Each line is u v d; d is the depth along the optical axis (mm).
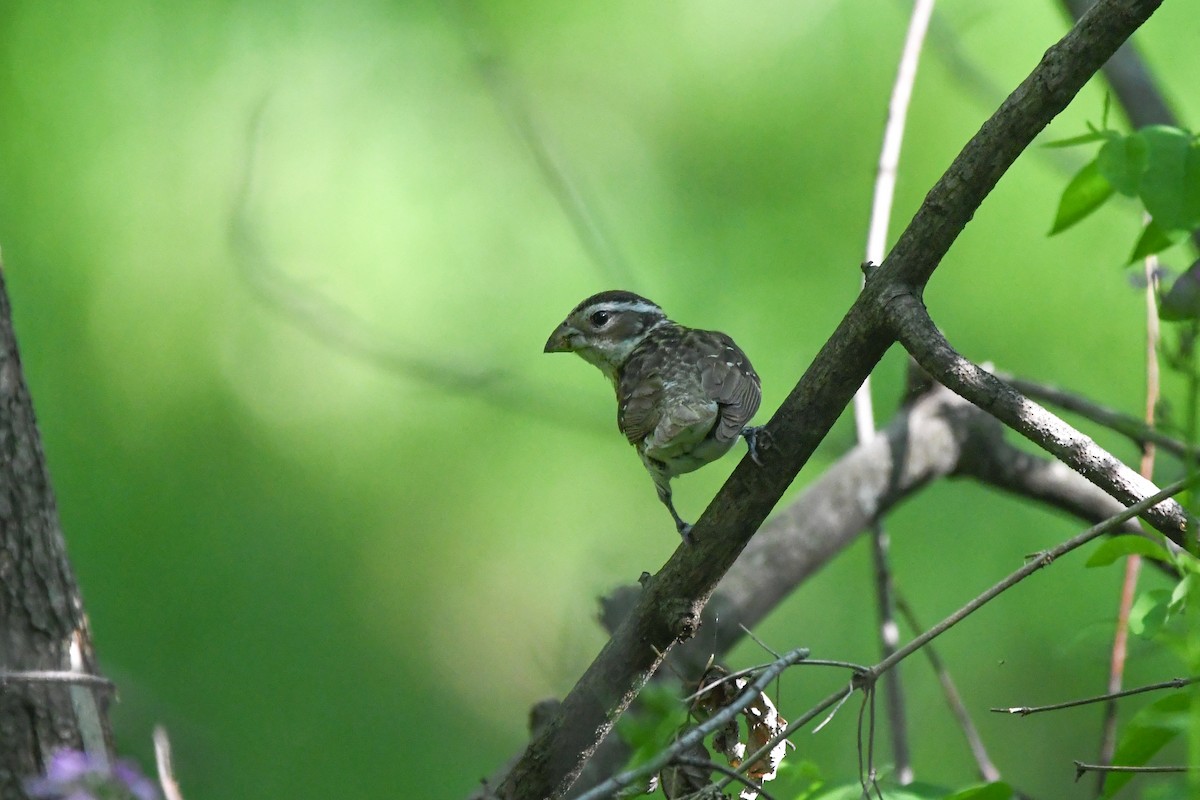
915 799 5301
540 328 13016
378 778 12586
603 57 13938
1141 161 5348
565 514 13562
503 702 13281
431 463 13758
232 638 12672
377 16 13727
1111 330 12008
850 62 13555
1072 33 4867
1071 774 11406
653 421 6918
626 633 5438
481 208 13305
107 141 13266
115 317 13242
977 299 12398
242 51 13492
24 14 13328
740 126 13672
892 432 8547
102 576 12523
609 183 13500
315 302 11641
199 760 9148
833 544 8266
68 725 5461
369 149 13305
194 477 13180
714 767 4441
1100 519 8930
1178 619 5430
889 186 7816
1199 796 3834
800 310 12961
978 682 11617
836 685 12062
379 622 13258
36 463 5719
